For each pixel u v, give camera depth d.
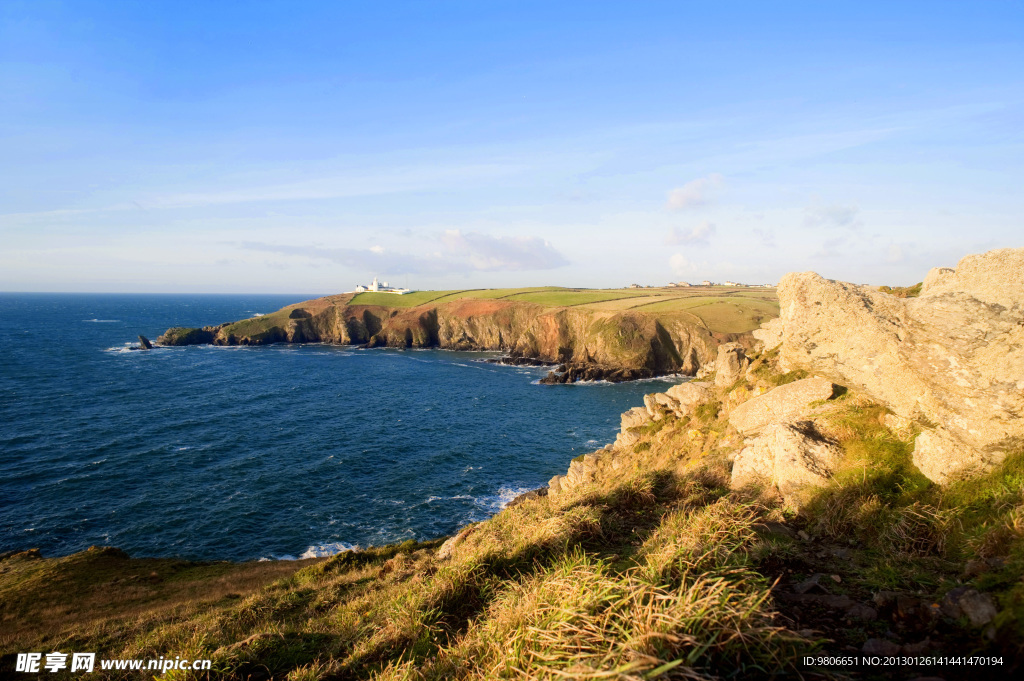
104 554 23.42
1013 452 5.99
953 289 6.32
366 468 37.75
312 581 16.41
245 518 29.88
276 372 80.75
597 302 116.81
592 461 20.70
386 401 60.66
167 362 89.25
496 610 5.97
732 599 4.26
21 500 32.44
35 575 20.42
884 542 5.97
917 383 6.97
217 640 8.49
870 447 7.82
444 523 29.25
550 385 73.56
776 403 11.77
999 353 5.73
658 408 21.25
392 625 7.18
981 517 5.59
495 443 44.28
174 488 34.12
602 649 3.94
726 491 9.81
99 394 61.91
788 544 6.20
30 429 47.03
